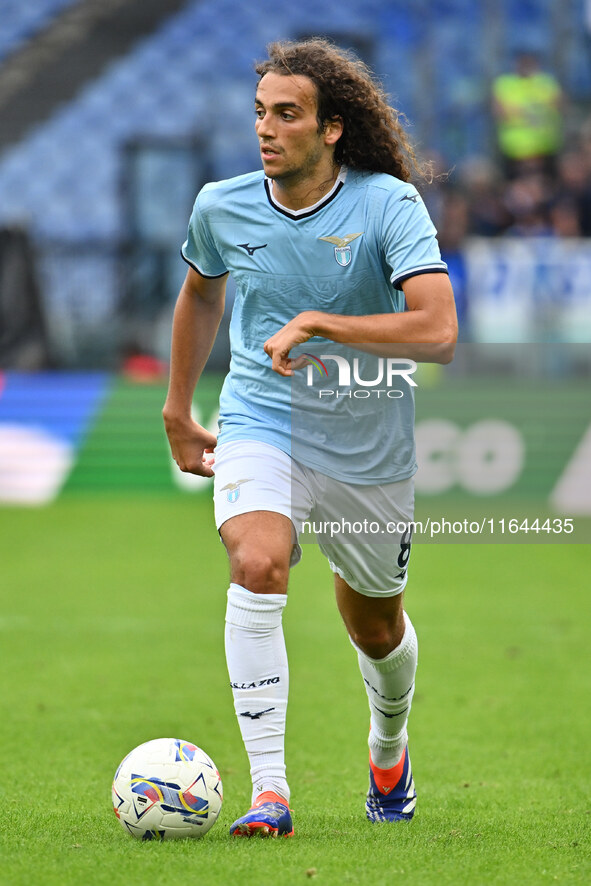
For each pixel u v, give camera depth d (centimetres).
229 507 1284
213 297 1455
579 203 6112
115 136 6819
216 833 1284
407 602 3444
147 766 1244
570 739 2019
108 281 5859
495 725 2125
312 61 1271
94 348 5797
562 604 3425
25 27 7006
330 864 1136
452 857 1197
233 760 1847
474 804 1562
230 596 1262
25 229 5703
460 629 3059
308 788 1675
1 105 6812
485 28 6850
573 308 5466
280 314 1331
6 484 5350
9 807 1481
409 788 1452
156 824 1227
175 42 7006
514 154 6375
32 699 2278
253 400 1344
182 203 6412
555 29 6856
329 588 3753
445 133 6575
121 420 5406
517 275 5456
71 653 2734
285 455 1310
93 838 1273
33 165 6750
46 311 5734
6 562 4022
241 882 1059
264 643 1254
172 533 4638
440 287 1248
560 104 6500
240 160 6744
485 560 4322
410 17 6912
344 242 1292
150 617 3169
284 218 1303
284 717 1273
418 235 1265
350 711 2238
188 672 2555
